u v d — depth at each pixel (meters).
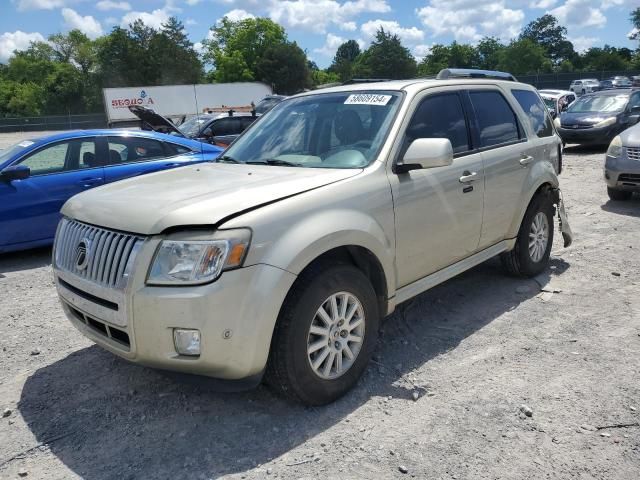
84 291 3.21
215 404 3.42
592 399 3.34
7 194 6.79
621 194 8.98
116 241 3.06
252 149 4.39
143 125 13.98
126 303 2.92
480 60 100.62
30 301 5.52
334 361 3.36
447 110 4.40
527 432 3.04
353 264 3.63
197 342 2.84
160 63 78.56
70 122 55.16
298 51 78.50
